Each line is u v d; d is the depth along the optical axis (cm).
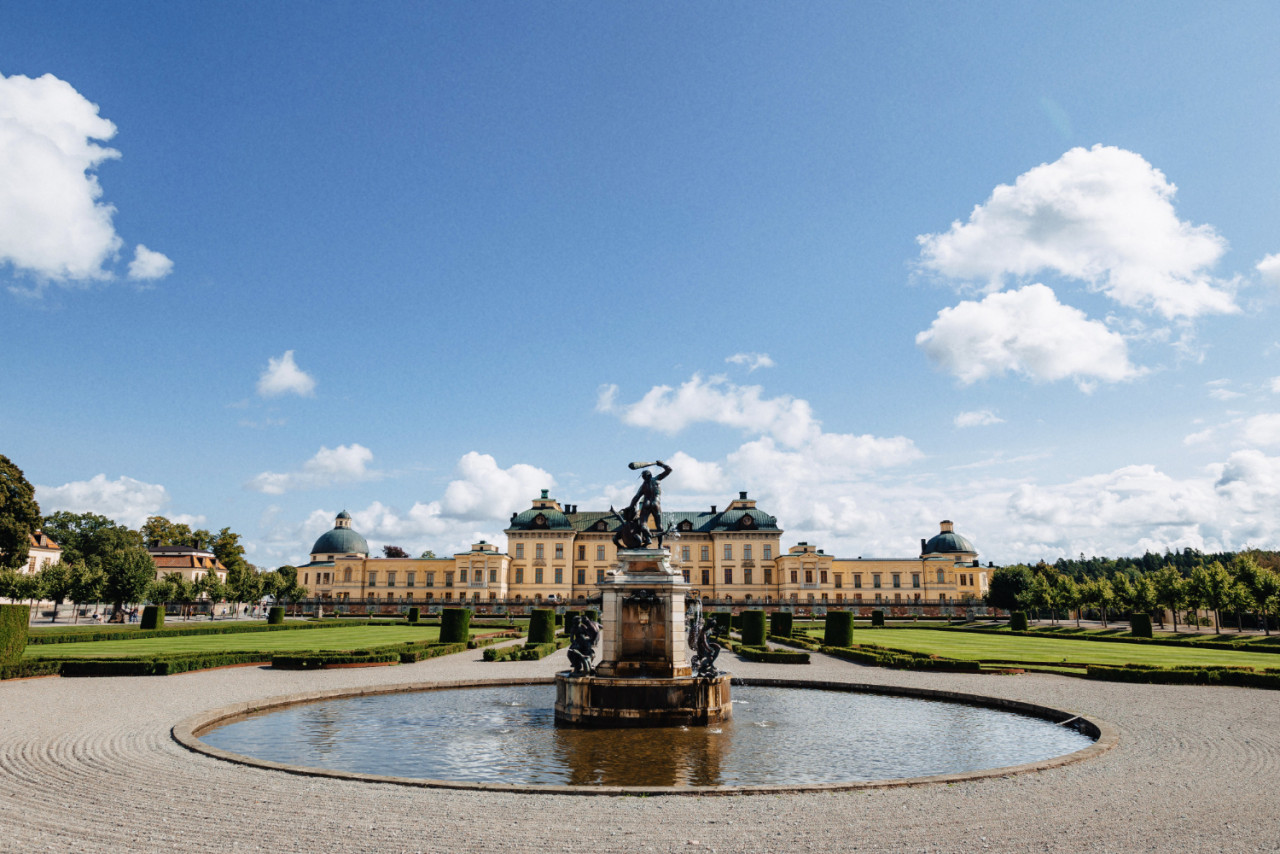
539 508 13575
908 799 1347
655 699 2267
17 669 3022
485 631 7212
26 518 6669
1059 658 4366
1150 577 8419
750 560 13225
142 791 1364
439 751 1900
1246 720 2236
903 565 13362
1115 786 1445
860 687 3111
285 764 1545
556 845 1088
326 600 12531
